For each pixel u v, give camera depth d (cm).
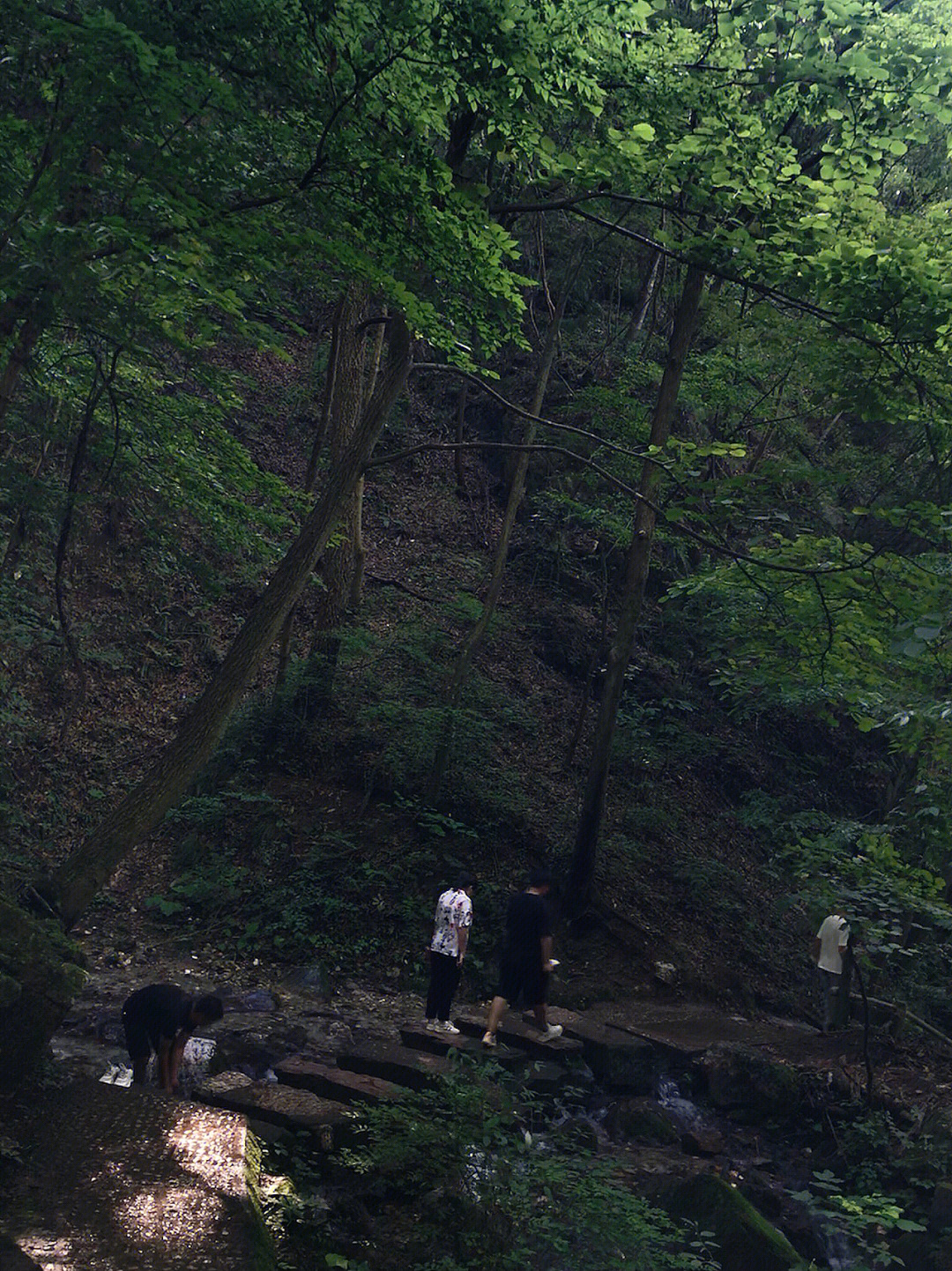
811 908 1033
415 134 764
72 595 1620
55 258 594
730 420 1741
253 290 816
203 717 888
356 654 1566
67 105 621
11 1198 446
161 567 1334
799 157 1036
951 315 760
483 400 2209
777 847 1709
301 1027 1020
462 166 912
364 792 1479
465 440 2178
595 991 1272
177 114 598
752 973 1420
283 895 1300
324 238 672
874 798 1941
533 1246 631
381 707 1503
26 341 717
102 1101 583
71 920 816
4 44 621
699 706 1914
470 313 854
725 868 1574
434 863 1388
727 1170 892
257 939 1254
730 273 852
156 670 1630
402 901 1329
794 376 1455
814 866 1000
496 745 1627
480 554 2016
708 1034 1159
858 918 964
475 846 1434
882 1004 1174
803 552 847
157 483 1052
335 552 1575
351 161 693
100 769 1453
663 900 1480
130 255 636
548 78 740
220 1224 452
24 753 1415
